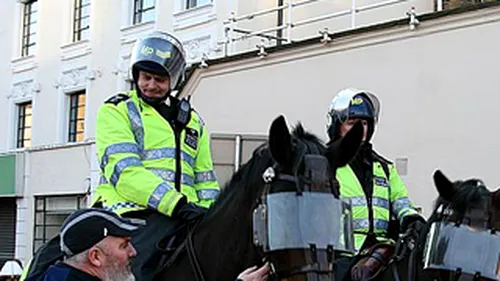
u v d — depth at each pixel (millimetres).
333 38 11578
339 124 5355
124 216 4250
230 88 13180
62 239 3438
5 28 24141
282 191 3369
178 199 4121
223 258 3744
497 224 4398
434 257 4418
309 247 3260
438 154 10258
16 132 23562
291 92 12172
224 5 16578
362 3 14586
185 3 18047
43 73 22406
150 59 4395
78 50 21109
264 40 15578
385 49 10953
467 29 10031
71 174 19891
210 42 16844
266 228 3342
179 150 4469
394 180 5539
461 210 4473
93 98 20469
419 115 10508
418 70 10539
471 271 4301
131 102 4434
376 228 5281
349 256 4809
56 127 21703
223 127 13273
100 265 3410
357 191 5191
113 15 20047
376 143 11000
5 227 22719
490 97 9750
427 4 13461
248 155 11438
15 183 21641
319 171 3389
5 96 23891
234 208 3717
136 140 4387
